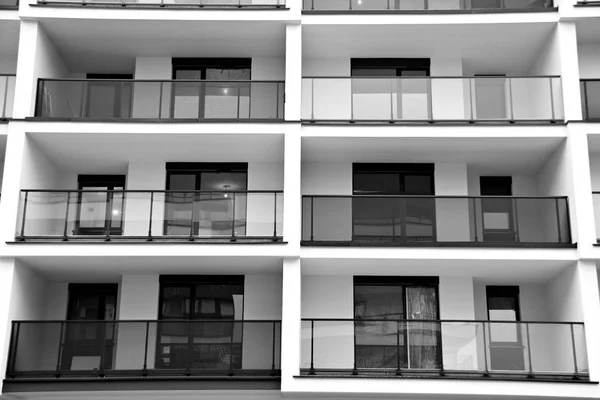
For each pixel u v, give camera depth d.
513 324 17.47
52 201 18.36
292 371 17.02
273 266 18.77
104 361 17.38
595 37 20.20
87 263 18.44
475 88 19.41
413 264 18.48
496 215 18.70
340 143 19.09
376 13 19.41
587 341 17.06
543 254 17.80
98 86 19.20
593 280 17.47
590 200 17.86
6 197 18.00
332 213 18.75
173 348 17.45
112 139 18.89
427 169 20.28
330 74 20.89
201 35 19.94
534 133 18.52
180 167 20.27
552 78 19.08
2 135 18.64
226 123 18.62
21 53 18.95
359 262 18.36
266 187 20.16
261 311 19.42
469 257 17.89
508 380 16.75
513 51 20.44
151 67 20.92
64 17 19.14
